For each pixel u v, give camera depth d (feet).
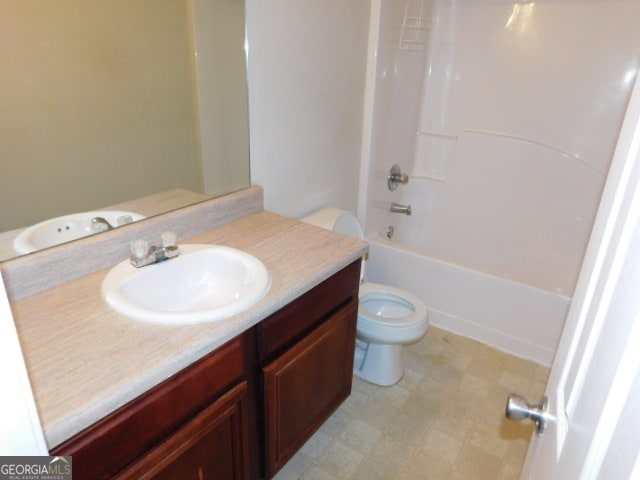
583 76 7.87
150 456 3.14
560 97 8.14
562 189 8.49
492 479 5.37
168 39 4.35
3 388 1.41
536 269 9.09
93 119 3.93
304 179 6.68
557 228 8.70
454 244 9.77
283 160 6.17
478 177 9.15
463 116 9.11
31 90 3.49
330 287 4.72
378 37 7.11
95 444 2.75
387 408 6.40
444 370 7.17
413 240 9.94
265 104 5.61
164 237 4.25
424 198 9.80
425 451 5.73
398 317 6.69
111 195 4.24
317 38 6.08
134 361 3.01
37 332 3.25
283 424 4.65
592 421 1.60
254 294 3.78
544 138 8.45
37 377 2.83
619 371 1.41
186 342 3.22
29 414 1.53
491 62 8.55
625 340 1.42
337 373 5.41
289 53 5.70
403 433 5.99
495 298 7.50
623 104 7.68
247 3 4.96
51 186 3.77
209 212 5.13
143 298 3.98
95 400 2.67
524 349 7.48
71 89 3.73
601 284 2.04
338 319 5.03
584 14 7.58
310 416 5.12
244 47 5.09
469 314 7.86
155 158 4.55
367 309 7.02
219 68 4.90
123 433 2.91
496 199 9.09
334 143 7.11
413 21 8.11
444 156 9.52
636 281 1.45
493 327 7.68
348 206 8.03
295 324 4.34
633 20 7.27
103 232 4.18
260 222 5.50
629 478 1.16
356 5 6.63
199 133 4.91
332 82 6.63
